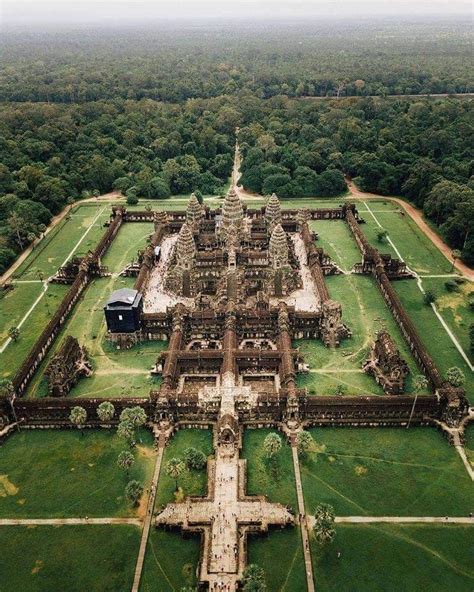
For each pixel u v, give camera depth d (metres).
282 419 127.62
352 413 125.88
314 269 189.12
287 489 110.19
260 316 158.62
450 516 104.25
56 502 108.06
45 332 154.50
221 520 102.44
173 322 155.62
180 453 119.62
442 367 143.75
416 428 125.81
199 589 91.31
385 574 94.06
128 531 102.19
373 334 160.00
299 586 92.25
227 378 132.75
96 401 125.56
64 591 91.94
